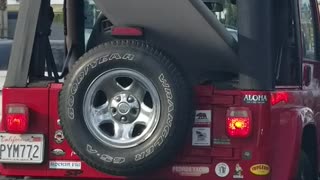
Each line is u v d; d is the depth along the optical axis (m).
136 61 5.13
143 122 5.21
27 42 5.60
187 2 5.39
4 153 5.59
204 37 5.48
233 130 5.31
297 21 6.31
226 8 5.96
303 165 6.28
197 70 5.65
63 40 6.84
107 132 5.32
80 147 5.20
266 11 5.35
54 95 5.53
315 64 7.02
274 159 5.43
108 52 5.18
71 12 6.66
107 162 5.14
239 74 5.38
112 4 5.50
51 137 5.54
